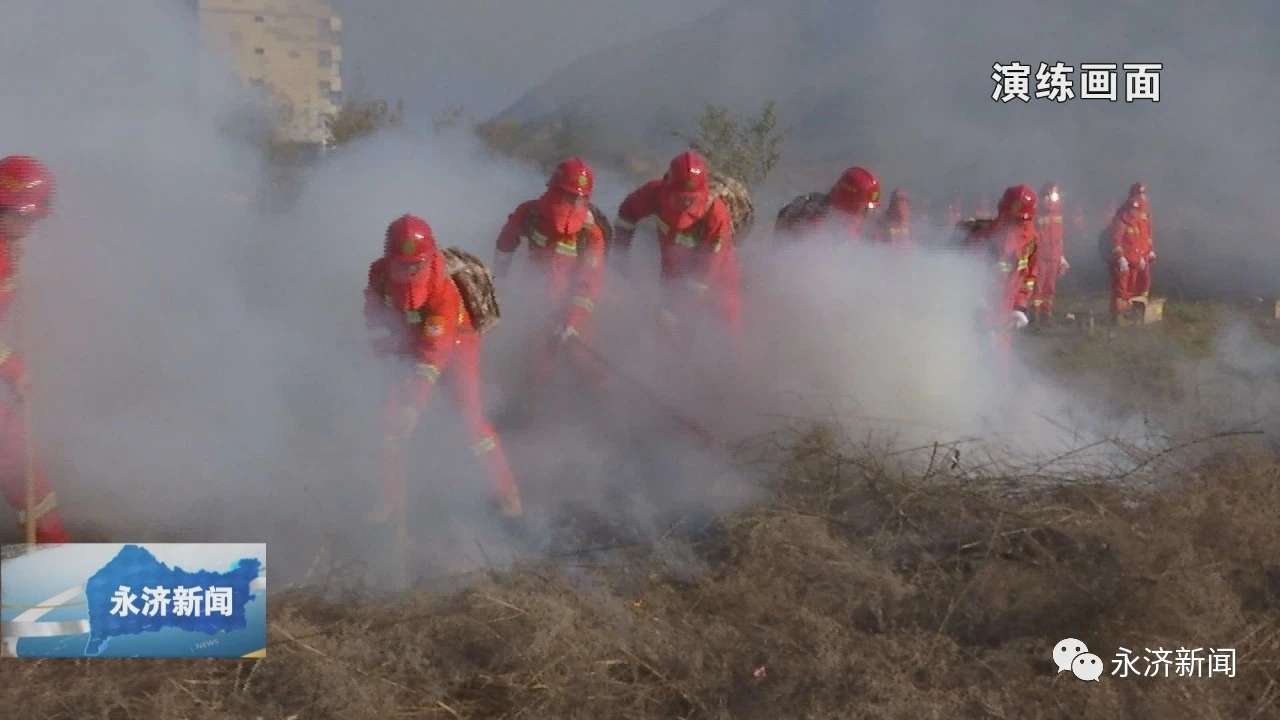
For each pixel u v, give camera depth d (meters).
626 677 4.44
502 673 4.46
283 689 4.28
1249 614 4.68
